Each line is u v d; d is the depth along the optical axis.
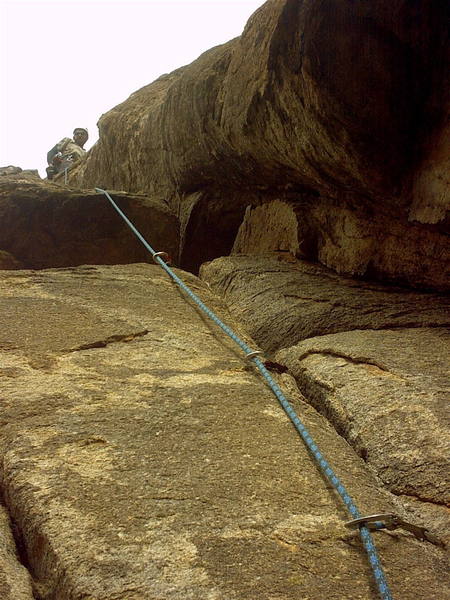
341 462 2.47
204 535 1.89
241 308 4.54
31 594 1.72
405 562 1.90
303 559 1.84
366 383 3.14
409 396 2.94
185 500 2.04
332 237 5.07
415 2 3.75
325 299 4.35
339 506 2.13
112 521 1.91
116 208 5.90
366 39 3.83
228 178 6.36
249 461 2.31
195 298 3.93
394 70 3.92
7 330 3.21
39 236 5.93
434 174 3.91
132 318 3.59
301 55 3.92
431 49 3.89
